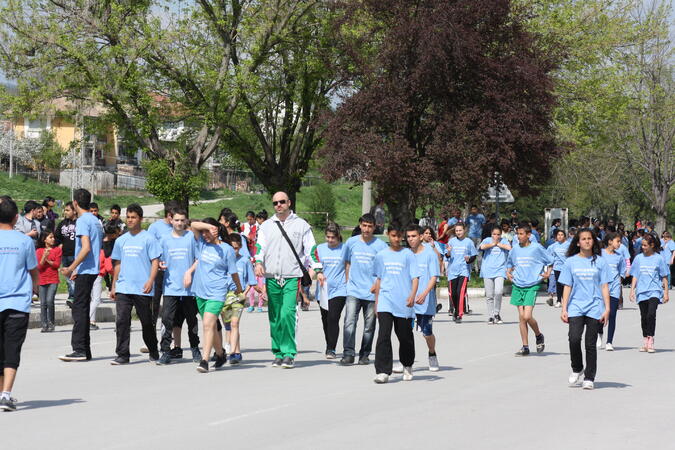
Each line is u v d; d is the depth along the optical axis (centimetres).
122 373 1611
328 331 1858
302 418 1174
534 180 4116
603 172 6881
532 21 5169
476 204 4178
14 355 1222
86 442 1023
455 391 1419
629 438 1056
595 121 5631
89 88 4206
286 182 5144
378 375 1505
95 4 4241
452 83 3928
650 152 6681
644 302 2047
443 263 2670
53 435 1063
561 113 5522
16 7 4100
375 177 3791
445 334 2338
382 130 4081
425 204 4112
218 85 4406
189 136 4991
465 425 1130
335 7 4228
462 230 2697
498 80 3909
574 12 5416
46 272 2297
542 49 4456
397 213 4188
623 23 5584
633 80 5766
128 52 4131
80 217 1770
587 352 1464
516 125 3844
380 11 4050
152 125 4409
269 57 4716
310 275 1712
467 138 3794
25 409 1242
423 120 4159
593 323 1469
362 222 1791
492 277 2648
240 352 1900
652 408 1270
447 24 3800
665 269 2055
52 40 4069
